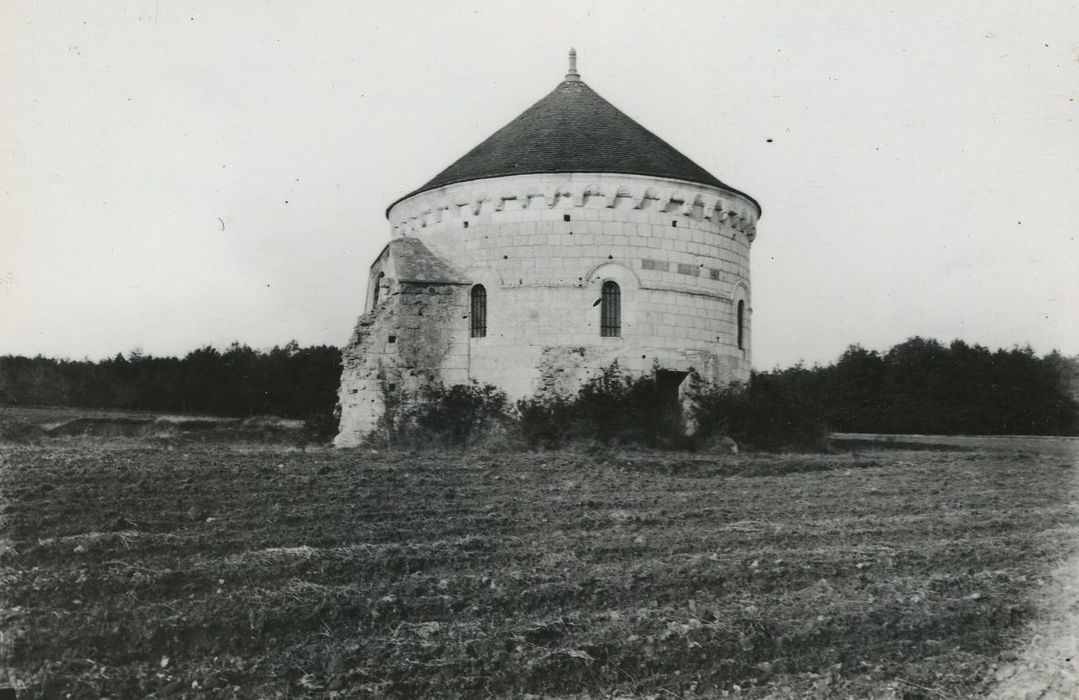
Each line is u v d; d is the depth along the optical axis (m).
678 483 22.44
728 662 11.80
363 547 15.12
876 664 12.02
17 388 56.19
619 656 11.80
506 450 27.56
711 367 31.36
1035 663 12.09
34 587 12.81
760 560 15.40
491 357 30.27
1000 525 18.50
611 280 30.38
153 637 11.72
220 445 29.66
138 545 14.68
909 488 22.62
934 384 61.22
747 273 34.38
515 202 30.61
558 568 14.69
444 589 13.54
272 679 11.08
